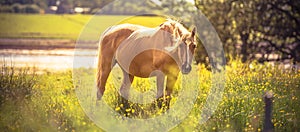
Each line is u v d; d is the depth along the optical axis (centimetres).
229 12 1839
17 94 1007
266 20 1844
